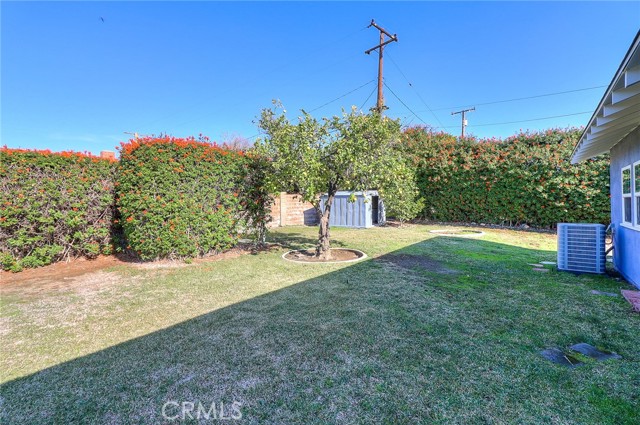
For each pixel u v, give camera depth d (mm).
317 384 2361
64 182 6418
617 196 5734
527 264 6242
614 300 4148
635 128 4719
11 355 2852
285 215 14055
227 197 7070
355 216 12586
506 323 3434
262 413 2066
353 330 3264
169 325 3471
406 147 14414
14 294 4633
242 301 4211
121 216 6703
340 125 6395
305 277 5352
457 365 2604
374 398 2195
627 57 2697
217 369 2580
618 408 2084
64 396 2273
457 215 13336
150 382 2424
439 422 1961
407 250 7664
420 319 3541
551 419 1983
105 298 4414
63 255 6672
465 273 5535
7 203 5789
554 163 10500
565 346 2934
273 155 6848
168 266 6246
